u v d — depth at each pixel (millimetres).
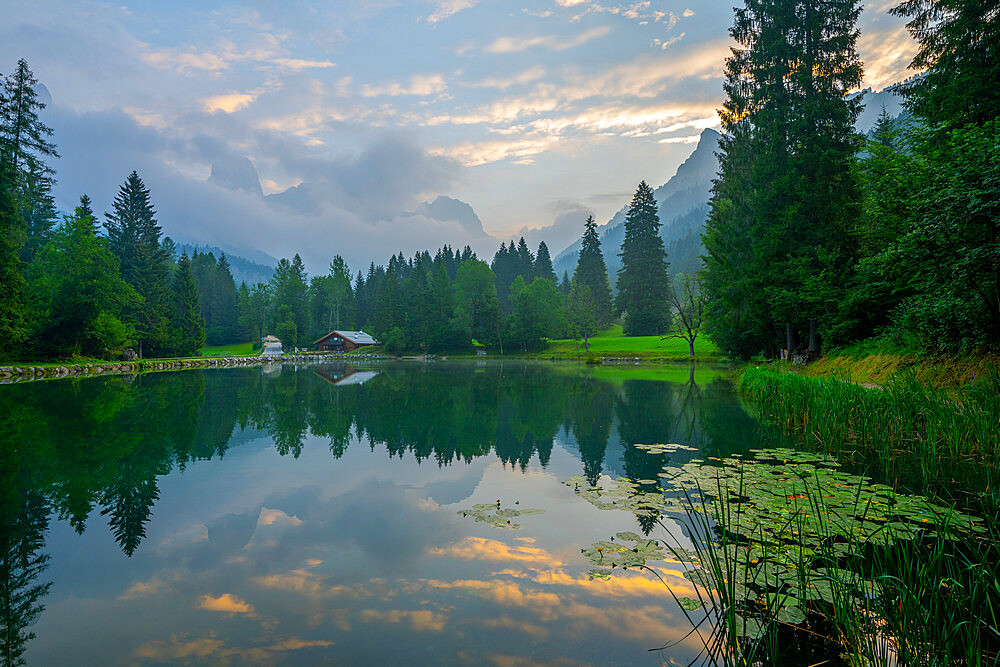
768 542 5297
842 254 19859
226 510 7012
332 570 5047
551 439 12000
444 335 82438
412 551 5512
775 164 22266
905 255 11898
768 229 21891
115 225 55469
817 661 3318
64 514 6852
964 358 11789
